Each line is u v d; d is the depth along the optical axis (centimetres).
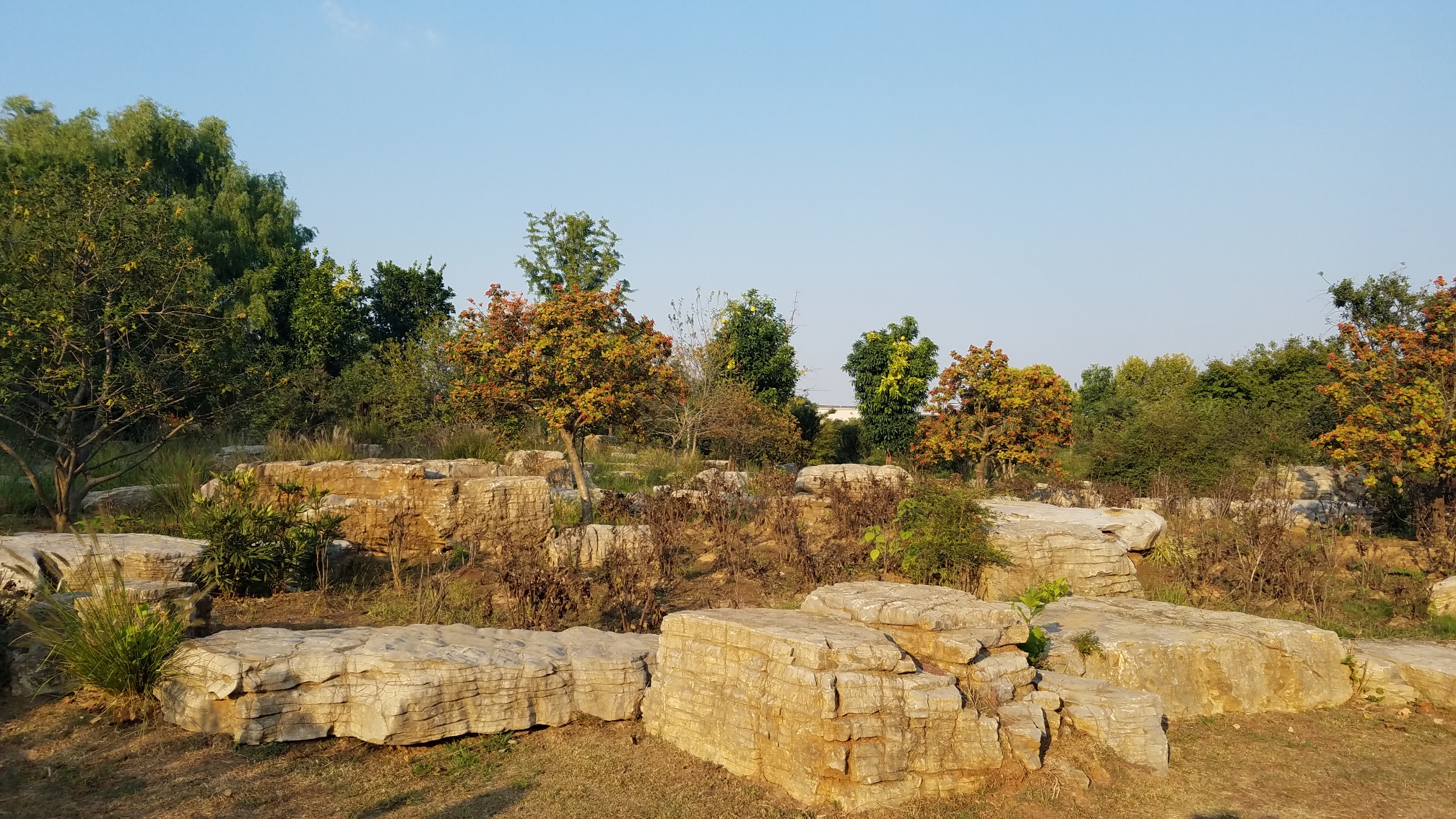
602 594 1014
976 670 654
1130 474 2198
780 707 585
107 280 1220
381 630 705
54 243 1188
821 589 775
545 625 893
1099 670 820
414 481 1238
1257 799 639
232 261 3078
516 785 576
